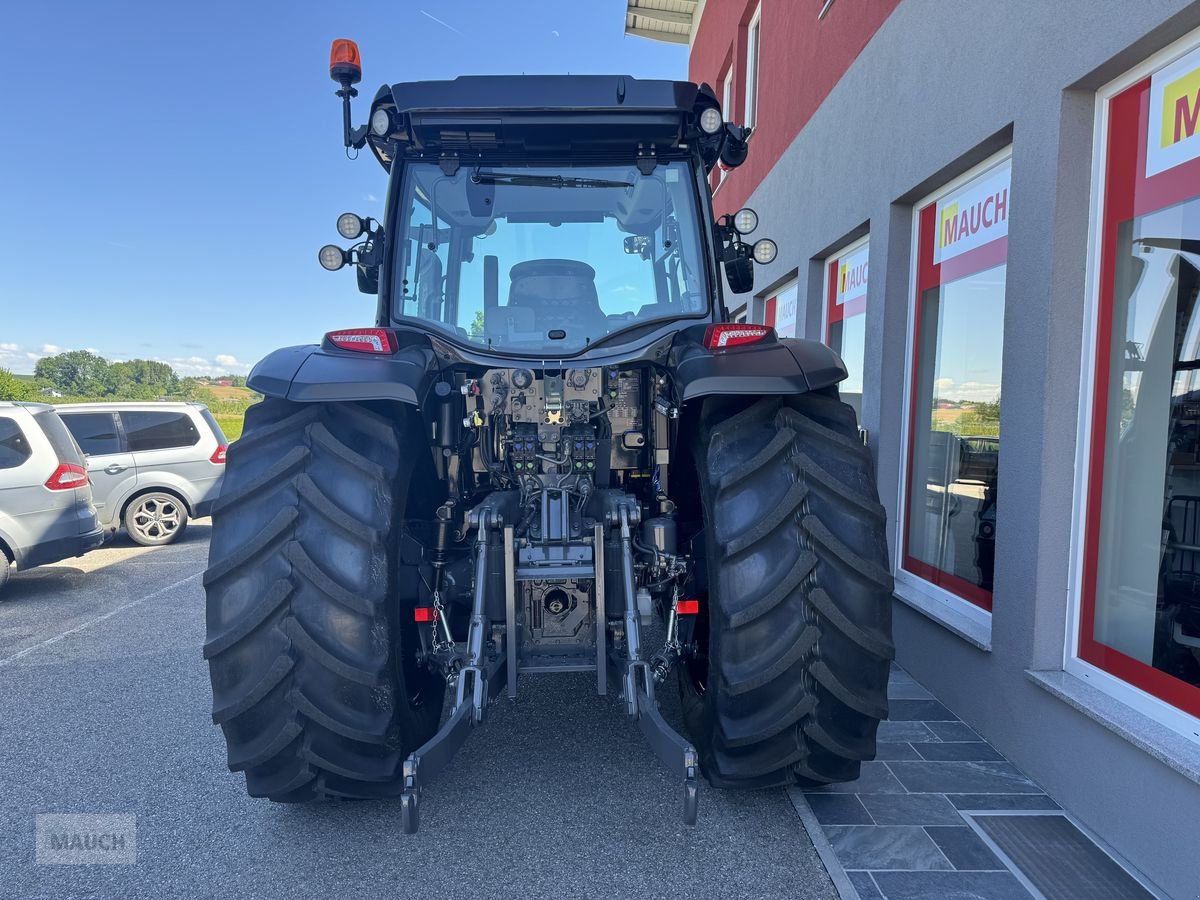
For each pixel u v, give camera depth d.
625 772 2.98
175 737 3.45
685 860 2.42
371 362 2.43
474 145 2.95
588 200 2.99
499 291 2.97
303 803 2.64
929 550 4.32
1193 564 2.54
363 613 2.26
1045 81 2.98
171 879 2.37
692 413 2.88
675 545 2.69
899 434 4.59
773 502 2.33
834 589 2.30
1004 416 3.19
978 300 3.83
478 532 2.50
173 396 30.39
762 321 8.38
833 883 2.29
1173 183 2.59
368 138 2.92
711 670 2.45
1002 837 2.54
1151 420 2.71
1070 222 2.92
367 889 2.30
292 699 2.25
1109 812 2.50
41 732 3.51
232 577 2.27
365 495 2.33
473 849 2.49
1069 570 2.94
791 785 2.63
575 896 2.25
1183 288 2.58
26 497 6.38
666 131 2.88
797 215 6.61
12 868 2.44
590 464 2.75
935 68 3.95
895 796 2.79
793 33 6.82
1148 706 2.52
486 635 2.40
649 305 2.98
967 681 3.43
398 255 2.97
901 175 4.37
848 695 2.31
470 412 2.75
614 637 2.56
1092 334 2.90
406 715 2.46
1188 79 2.52
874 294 4.74
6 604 6.10
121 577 7.13
